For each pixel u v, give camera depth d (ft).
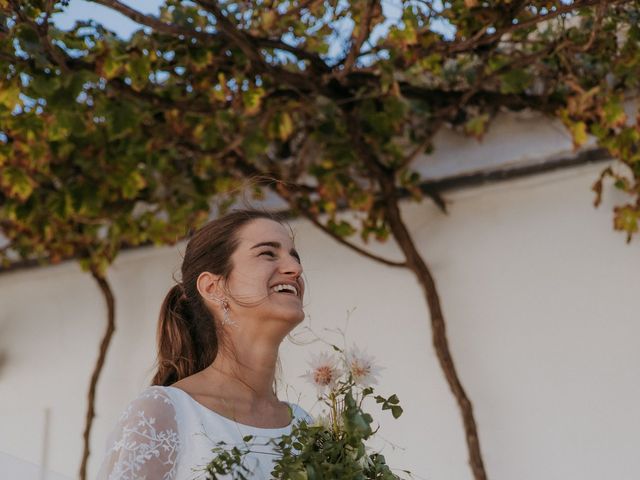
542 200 14.82
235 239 8.48
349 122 14.64
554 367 14.10
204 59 13.34
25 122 14.07
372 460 8.22
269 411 8.30
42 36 12.12
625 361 13.76
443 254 15.19
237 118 14.40
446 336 14.67
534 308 14.44
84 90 13.53
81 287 17.42
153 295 16.87
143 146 14.75
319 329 15.51
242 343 8.27
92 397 16.24
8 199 15.40
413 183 15.23
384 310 15.24
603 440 13.58
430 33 13.47
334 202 15.25
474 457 13.75
